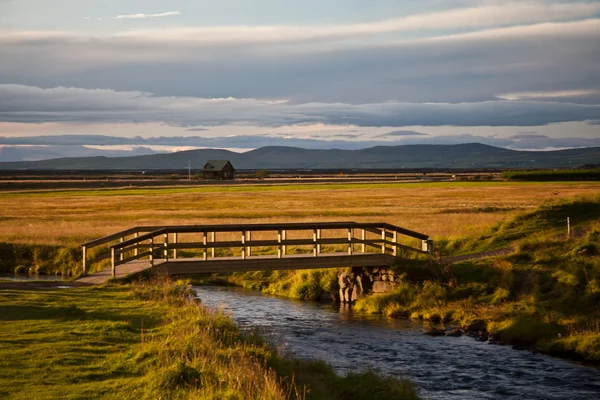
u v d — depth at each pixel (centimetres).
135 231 2925
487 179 16125
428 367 2008
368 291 3256
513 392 1755
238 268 2912
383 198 8888
